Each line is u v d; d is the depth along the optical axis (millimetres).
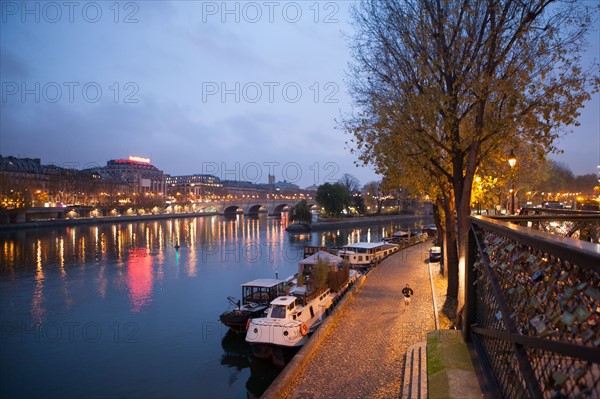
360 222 115750
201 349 26578
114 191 170375
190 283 45531
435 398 6043
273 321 22688
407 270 36750
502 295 4699
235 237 93500
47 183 146500
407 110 16250
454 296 20891
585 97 13469
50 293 40969
